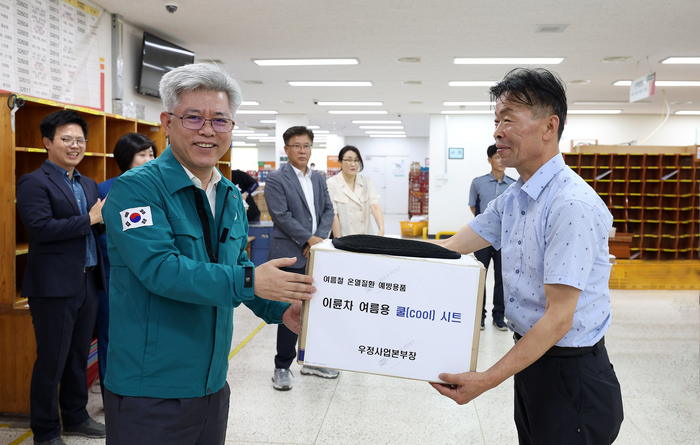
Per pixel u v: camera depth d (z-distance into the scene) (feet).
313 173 10.69
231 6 15.03
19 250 9.07
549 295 3.92
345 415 8.90
